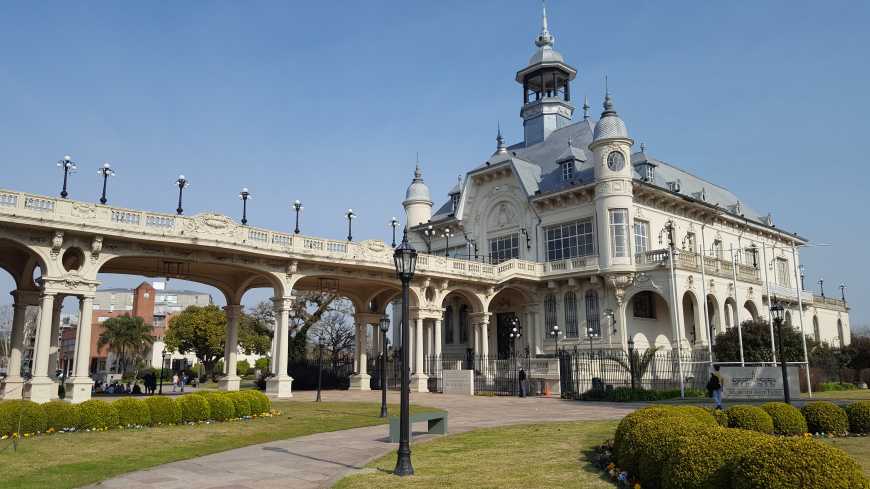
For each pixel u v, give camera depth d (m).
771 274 61.25
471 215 56.03
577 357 36.44
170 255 31.89
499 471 12.13
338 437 18.50
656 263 43.28
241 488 11.34
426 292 44.75
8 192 27.00
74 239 29.03
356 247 39.16
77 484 11.62
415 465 13.07
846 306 75.38
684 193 54.59
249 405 23.17
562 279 47.88
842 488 6.74
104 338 93.44
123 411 19.73
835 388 43.44
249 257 34.78
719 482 8.31
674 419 11.28
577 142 53.50
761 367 33.69
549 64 58.31
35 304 33.12
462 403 31.91
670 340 47.50
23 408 17.75
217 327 79.06
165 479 12.16
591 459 13.36
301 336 59.22
